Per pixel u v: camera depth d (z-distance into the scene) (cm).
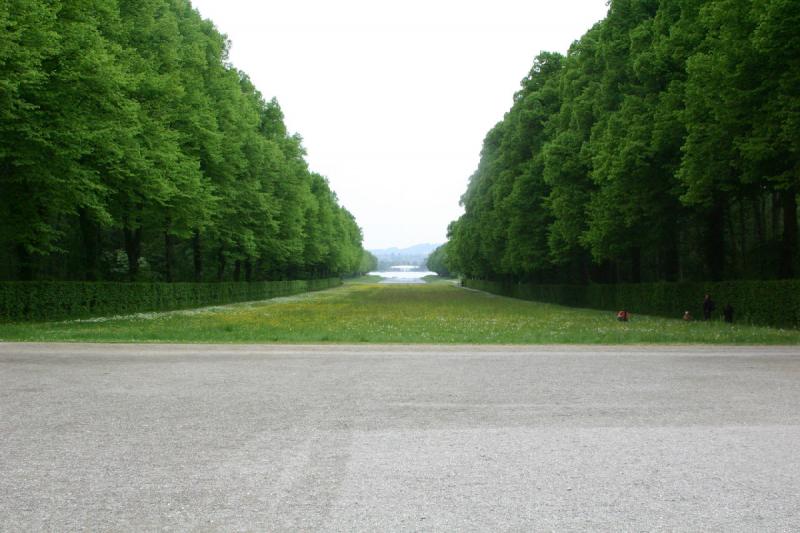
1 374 1084
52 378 1040
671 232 3192
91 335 1783
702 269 4062
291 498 463
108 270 4047
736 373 1101
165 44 3319
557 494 471
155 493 474
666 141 2686
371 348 1548
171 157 2998
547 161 4009
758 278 2847
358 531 403
